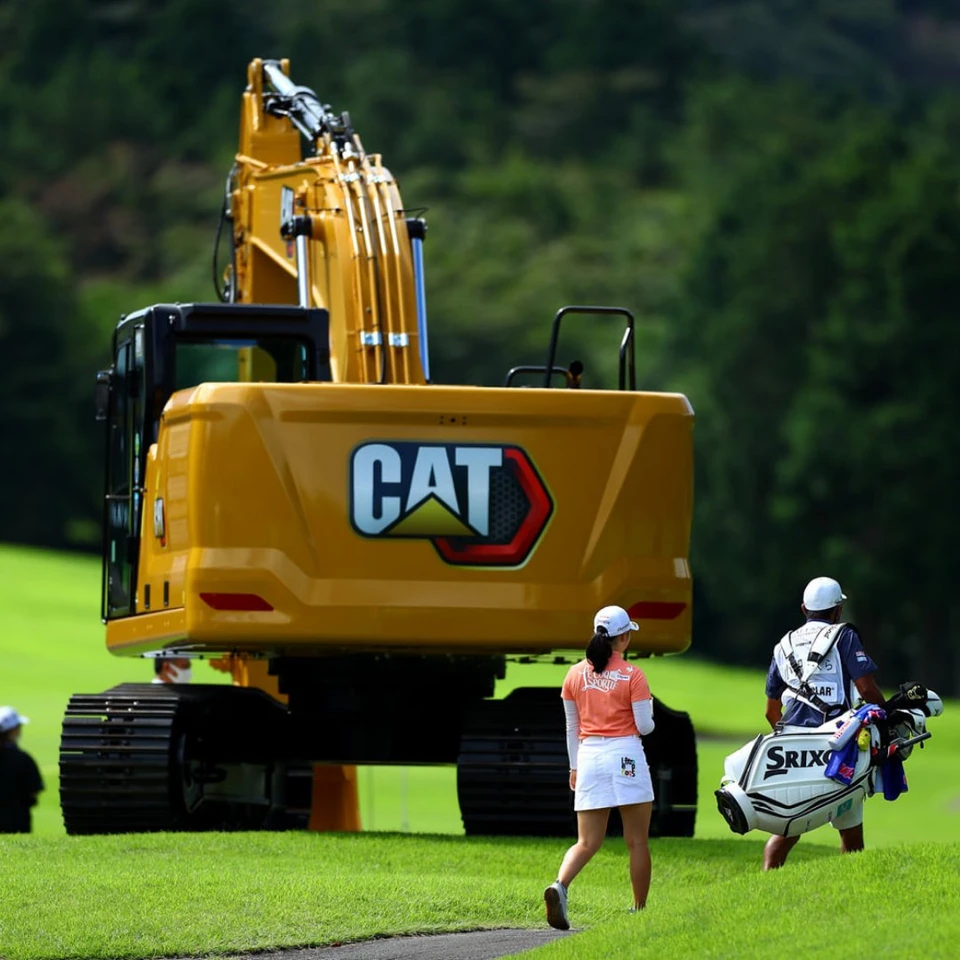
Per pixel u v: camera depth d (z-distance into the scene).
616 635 44.91
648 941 39.16
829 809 45.84
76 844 57.66
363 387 61.00
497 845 60.16
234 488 60.44
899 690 47.03
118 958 41.56
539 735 63.75
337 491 60.66
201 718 66.69
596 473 61.56
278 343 67.38
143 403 65.75
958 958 33.31
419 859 56.50
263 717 68.06
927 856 42.41
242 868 52.78
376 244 68.94
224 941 42.94
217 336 66.56
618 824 64.94
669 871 56.28
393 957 41.81
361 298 67.56
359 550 60.59
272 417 60.75
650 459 61.88
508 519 61.12
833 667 46.59
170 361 65.94
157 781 63.41
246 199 79.12
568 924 43.56
